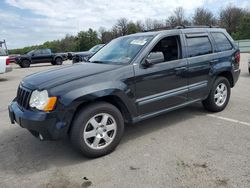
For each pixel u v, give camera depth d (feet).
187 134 14.10
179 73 14.49
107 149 11.96
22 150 12.96
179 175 10.05
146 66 13.08
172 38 14.66
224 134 13.87
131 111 12.71
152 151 12.22
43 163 11.57
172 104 14.56
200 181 9.59
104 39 225.35
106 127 11.90
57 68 14.10
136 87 12.72
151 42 13.66
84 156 11.91
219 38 17.53
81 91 10.98
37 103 10.90
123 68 12.45
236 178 9.67
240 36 181.47
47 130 10.70
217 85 17.13
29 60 76.54
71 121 11.12
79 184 9.80
